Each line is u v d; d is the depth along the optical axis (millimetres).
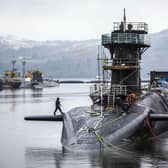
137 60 108312
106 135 75062
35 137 93188
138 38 107625
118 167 63156
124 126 79875
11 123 121812
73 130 80438
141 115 86188
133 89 107375
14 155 72500
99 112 89125
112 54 109938
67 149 73625
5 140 89062
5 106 196125
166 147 79000
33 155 71875
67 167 63281
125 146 76250
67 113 94312
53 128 109500
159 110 102875
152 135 89688
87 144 72750
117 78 108000
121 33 107438
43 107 190125
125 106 87188
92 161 65938
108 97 97000
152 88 122938
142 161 66875
